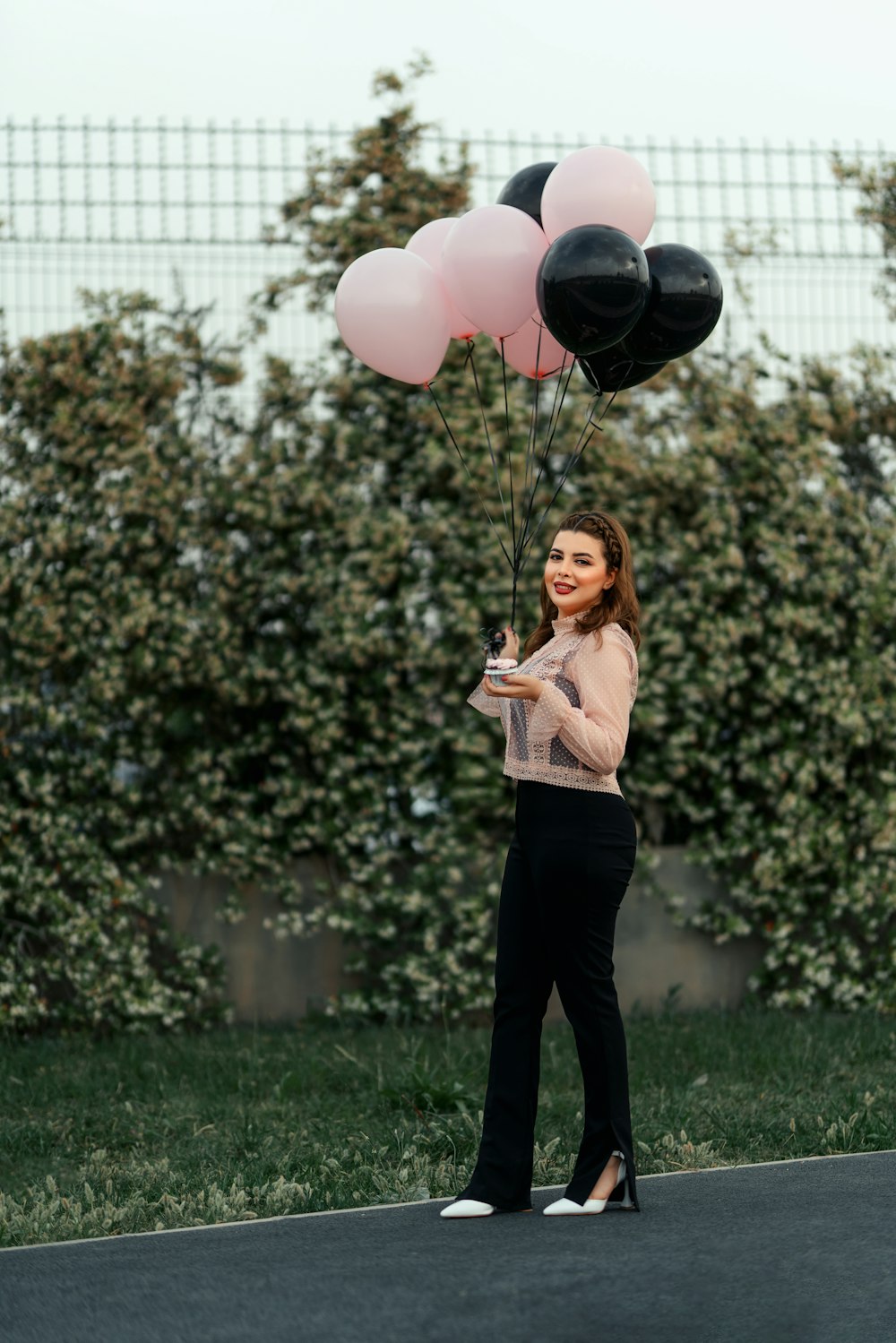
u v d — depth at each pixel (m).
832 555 7.64
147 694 7.42
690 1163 4.49
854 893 7.66
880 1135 4.69
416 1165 4.47
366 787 7.52
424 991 7.38
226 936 7.64
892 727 7.66
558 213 4.25
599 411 7.70
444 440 7.57
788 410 7.82
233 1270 3.24
